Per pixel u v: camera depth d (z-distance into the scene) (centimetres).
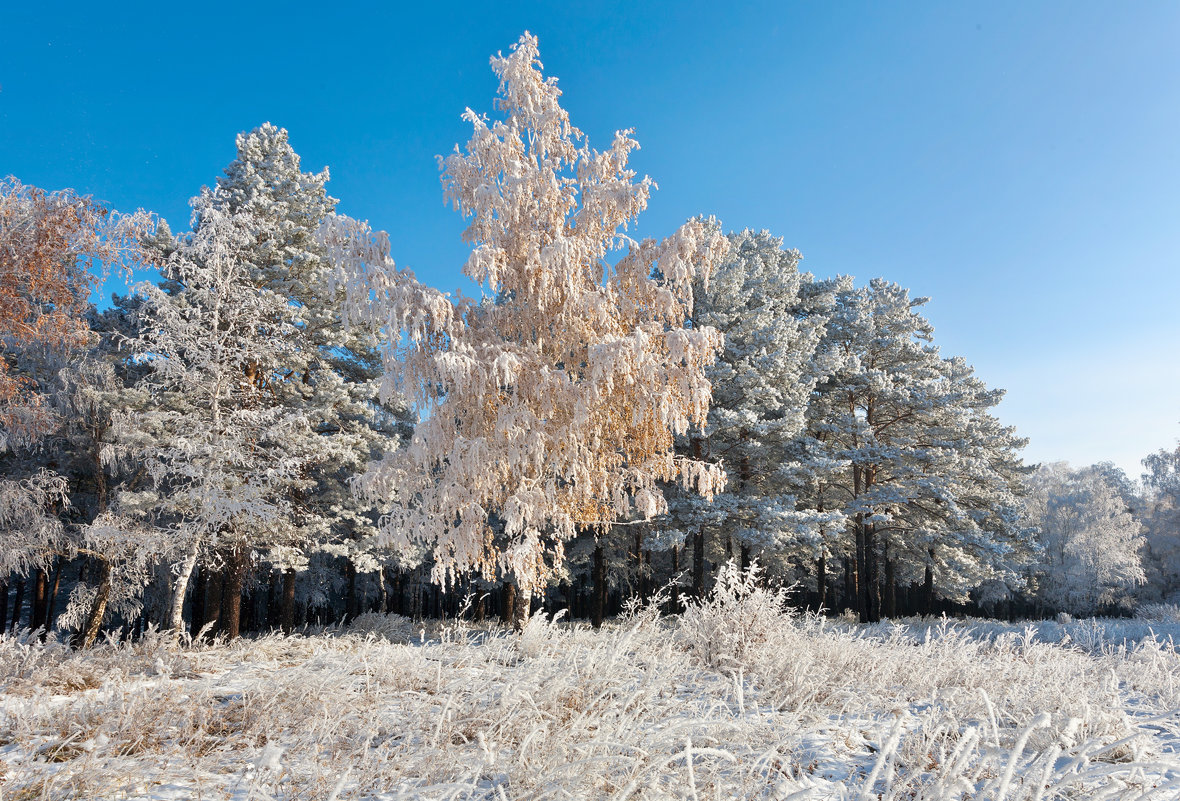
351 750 397
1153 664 783
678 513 2100
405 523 1092
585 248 1173
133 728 433
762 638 765
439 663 571
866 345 2798
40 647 757
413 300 1095
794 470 2236
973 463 2609
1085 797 291
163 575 1775
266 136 1934
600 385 1074
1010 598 4106
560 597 2914
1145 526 4953
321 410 1631
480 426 1148
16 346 1352
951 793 268
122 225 1265
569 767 314
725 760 354
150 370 1719
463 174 1181
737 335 2230
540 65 1257
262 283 1747
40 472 1397
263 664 827
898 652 755
